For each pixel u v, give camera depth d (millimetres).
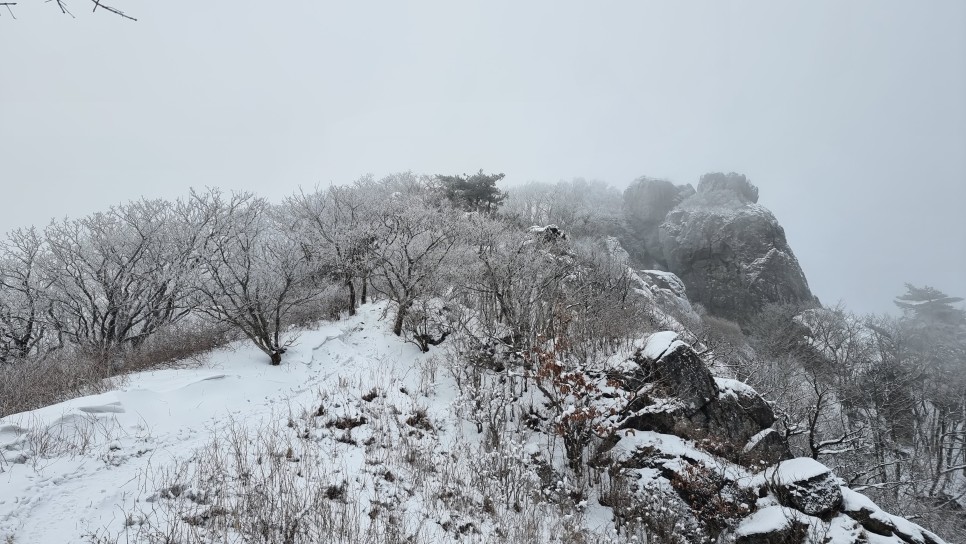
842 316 36719
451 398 9812
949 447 25484
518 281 12234
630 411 9383
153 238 11508
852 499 8312
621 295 17578
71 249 10844
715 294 50719
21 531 4484
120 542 4523
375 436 7676
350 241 13711
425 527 5859
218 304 10211
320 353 11469
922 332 41750
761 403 10297
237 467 6070
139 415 7137
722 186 61625
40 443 5926
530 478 7723
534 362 10102
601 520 7770
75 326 11562
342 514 5402
